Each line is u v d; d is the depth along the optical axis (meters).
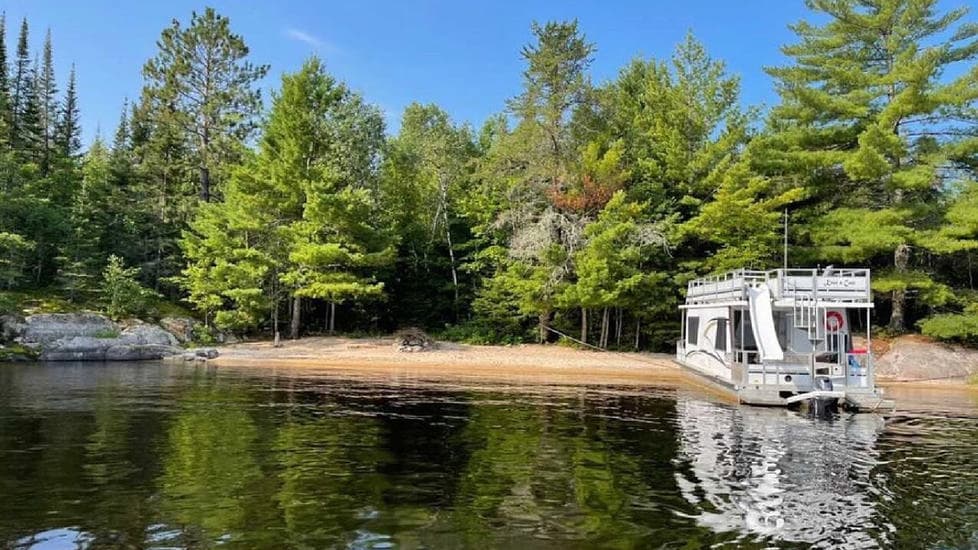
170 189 47.75
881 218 29.08
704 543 6.68
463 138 48.09
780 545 6.70
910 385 24.86
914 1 29.02
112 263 33.75
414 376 24.36
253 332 37.91
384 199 39.78
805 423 14.84
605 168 32.78
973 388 24.06
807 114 31.42
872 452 11.65
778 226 31.80
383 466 9.65
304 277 34.19
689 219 34.59
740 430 13.62
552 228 33.22
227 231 36.00
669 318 34.47
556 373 26.77
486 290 37.41
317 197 32.41
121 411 14.30
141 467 9.22
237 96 45.22
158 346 30.42
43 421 12.88
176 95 44.56
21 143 42.28
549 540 6.62
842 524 7.45
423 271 42.28
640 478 9.29
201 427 12.53
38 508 7.25
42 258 35.72
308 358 30.39
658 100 35.72
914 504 8.31
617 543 6.59
